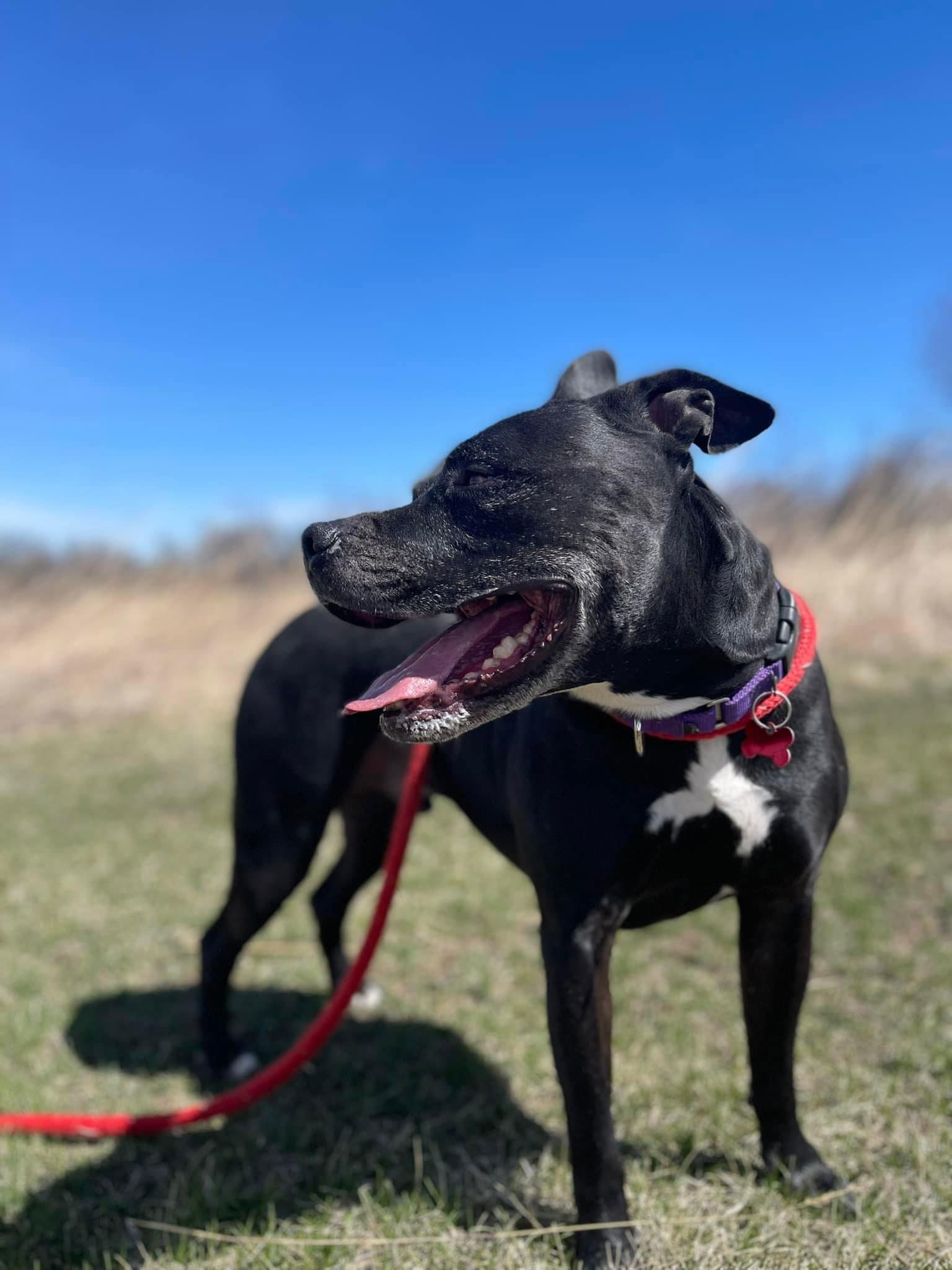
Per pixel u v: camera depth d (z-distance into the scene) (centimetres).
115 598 370
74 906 135
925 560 301
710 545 58
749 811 60
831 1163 71
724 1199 67
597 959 61
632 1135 76
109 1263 64
